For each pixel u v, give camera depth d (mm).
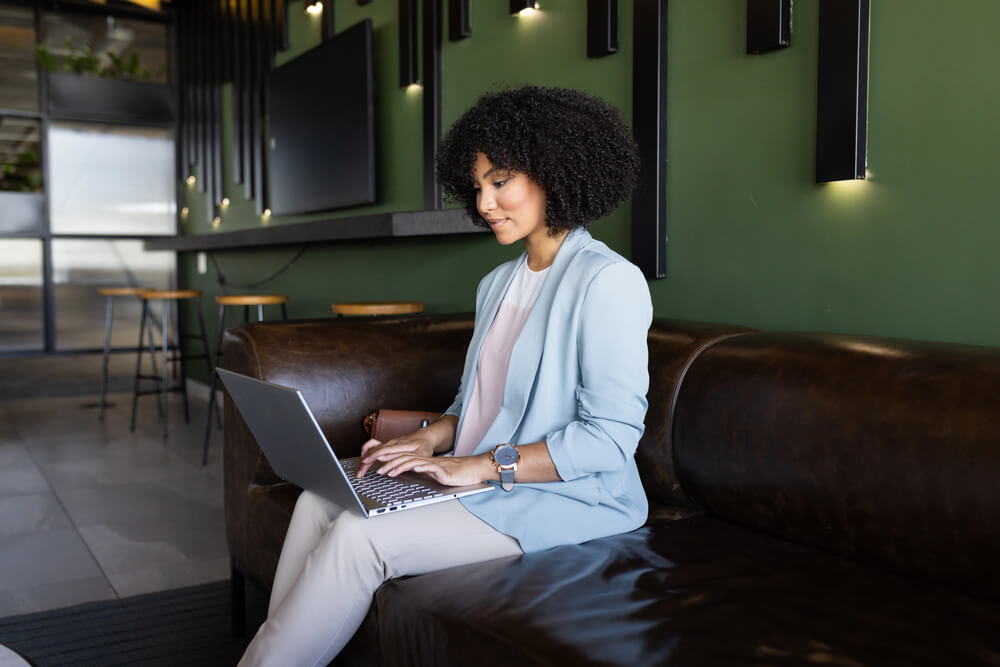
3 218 6055
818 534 1420
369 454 1564
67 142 6293
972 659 994
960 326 1655
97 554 2668
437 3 3346
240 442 1980
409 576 1336
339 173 4094
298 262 4805
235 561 2033
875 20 1784
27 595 2320
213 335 6031
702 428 1616
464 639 1120
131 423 4949
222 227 5914
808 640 1038
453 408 1704
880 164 1790
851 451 1350
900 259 1758
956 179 1648
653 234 2328
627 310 1418
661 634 1053
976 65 1607
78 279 6344
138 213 6582
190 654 1950
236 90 5375
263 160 5188
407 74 3541
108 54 6445
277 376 1911
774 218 2035
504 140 1472
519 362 1490
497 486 1407
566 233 1569
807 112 1941
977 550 1186
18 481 3588
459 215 3012
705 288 2238
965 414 1224
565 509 1412
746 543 1456
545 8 2797
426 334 2178
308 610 1298
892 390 1333
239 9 5348
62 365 6270
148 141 6602
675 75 2293
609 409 1388
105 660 1915
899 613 1141
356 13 4090
